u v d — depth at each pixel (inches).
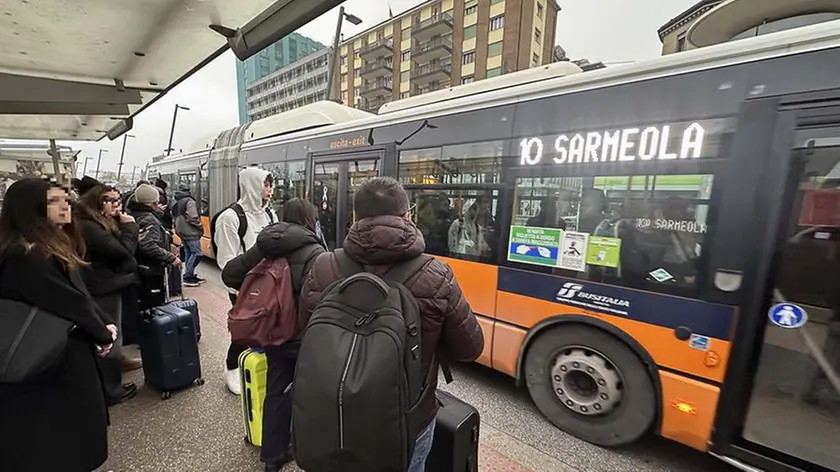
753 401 89.3
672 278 99.3
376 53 2025.1
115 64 150.1
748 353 89.1
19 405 68.6
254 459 97.2
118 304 118.8
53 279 67.6
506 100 133.2
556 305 119.9
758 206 87.4
